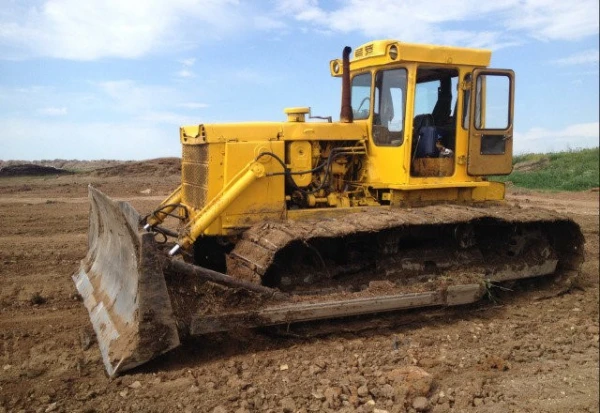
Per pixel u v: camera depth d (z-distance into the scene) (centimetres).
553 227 743
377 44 649
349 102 676
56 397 421
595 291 753
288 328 534
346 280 598
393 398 432
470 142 674
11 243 945
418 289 591
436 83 681
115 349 466
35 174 2462
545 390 463
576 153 2917
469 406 432
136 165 2562
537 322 627
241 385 443
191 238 556
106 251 606
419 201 665
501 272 677
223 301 500
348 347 530
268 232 554
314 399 428
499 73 686
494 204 713
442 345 550
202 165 616
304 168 637
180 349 507
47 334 544
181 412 404
